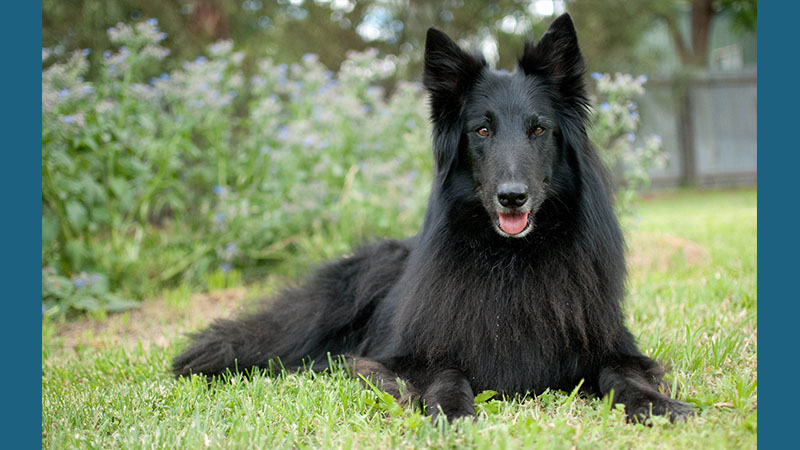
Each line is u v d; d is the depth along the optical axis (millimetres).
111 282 6934
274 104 7711
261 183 7730
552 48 3721
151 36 6902
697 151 19375
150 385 3945
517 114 3531
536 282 3477
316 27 15469
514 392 3396
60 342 5500
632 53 15352
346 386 3514
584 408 3084
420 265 3666
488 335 3428
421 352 3521
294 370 4312
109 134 6664
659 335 4328
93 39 10477
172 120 7676
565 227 3541
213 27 11430
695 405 2971
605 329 3430
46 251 6504
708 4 19469
